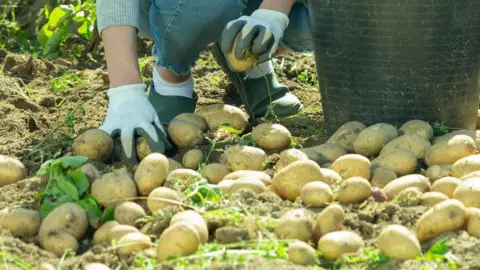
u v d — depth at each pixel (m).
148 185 2.82
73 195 2.77
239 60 3.09
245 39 3.05
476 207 2.69
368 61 3.16
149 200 2.73
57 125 3.47
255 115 3.57
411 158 2.96
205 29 3.33
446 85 3.16
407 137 3.04
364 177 2.89
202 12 3.29
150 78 4.12
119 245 2.55
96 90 3.87
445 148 2.97
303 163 2.80
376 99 3.19
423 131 3.10
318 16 3.21
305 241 2.61
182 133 3.15
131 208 2.70
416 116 3.18
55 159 2.93
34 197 2.83
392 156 2.96
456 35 3.11
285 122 3.49
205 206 2.71
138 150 3.04
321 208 2.73
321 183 2.74
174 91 3.50
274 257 2.52
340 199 2.75
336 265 2.54
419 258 2.51
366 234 2.65
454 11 3.08
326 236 2.56
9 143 3.40
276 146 3.16
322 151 3.04
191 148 3.16
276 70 4.12
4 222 2.70
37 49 4.74
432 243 2.61
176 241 2.50
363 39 3.14
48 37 4.69
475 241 2.58
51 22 4.66
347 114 3.25
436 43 3.11
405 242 2.51
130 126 3.04
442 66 3.14
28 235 2.71
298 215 2.61
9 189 2.91
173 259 2.50
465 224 2.64
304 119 3.52
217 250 2.54
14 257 2.54
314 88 3.96
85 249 2.67
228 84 3.94
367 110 3.21
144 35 3.60
